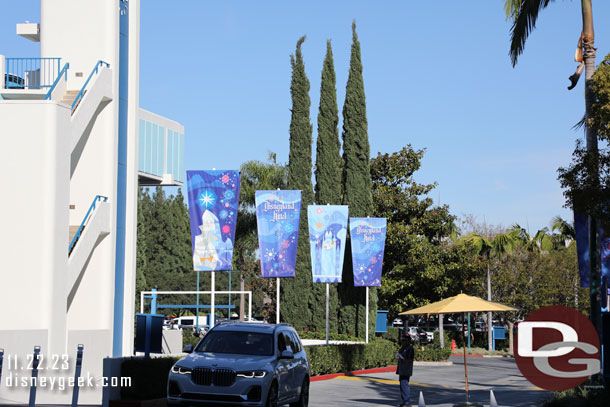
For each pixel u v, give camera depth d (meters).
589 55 24.97
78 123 25.98
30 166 23.64
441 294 58.53
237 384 17.27
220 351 18.72
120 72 29.97
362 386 30.58
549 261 67.44
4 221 23.56
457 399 26.41
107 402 20.61
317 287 48.38
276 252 33.12
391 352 41.97
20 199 23.58
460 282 58.41
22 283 23.33
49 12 29.55
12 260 23.41
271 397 17.73
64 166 24.27
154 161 41.34
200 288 90.94
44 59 28.42
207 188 29.83
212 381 17.34
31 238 23.44
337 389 28.88
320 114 49.84
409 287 57.59
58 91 28.36
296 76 49.28
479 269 59.12
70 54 29.30
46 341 21.56
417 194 59.66
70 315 28.20
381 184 60.31
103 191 28.62
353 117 49.88
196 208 29.83
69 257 25.39
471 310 22.45
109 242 28.41
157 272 92.38
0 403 19.02
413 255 56.19
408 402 23.05
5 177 23.67
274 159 60.47
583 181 21.98
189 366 17.64
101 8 29.22
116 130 29.09
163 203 96.19
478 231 81.50
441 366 47.00
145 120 40.41
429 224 58.50
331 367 34.59
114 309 29.16
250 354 18.58
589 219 25.44
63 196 24.17
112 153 28.77
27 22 31.45
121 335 29.61
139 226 58.28
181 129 44.09
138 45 31.02
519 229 67.75
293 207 33.19
